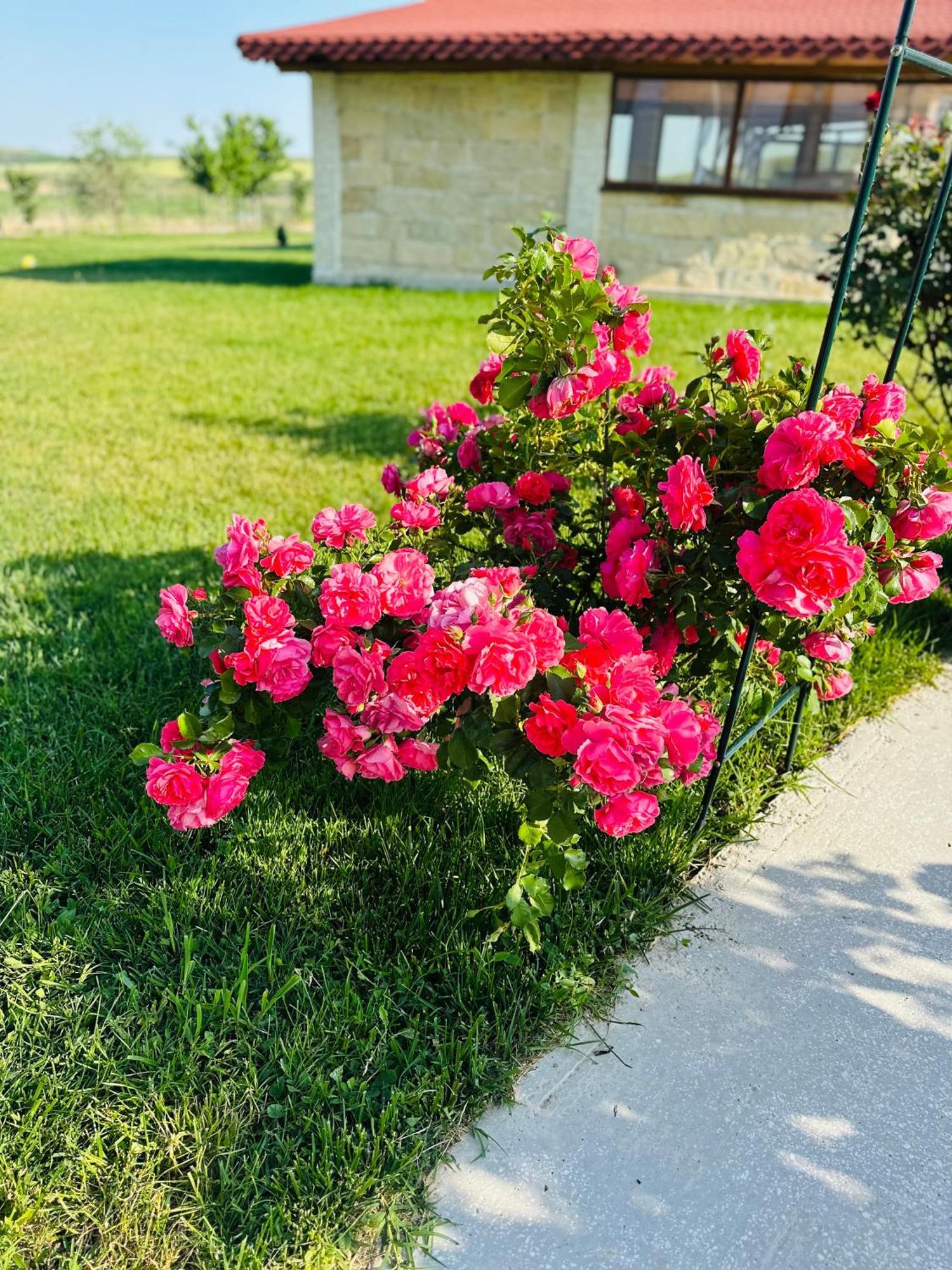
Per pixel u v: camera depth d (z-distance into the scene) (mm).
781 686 2885
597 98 11859
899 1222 1631
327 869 2355
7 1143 1692
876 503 2135
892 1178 1702
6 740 2857
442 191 12867
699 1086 1863
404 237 13258
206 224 34906
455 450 2908
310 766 2713
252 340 9602
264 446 6051
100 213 32281
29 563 4160
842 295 1938
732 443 2207
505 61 11562
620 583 2119
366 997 2023
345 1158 1663
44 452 5914
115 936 2129
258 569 2168
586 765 1670
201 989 2010
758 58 10727
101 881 2344
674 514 2020
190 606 2408
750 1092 1853
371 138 12805
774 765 2846
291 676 1932
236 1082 1814
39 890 2242
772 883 2414
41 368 8336
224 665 2025
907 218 4598
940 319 4910
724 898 2357
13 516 4793
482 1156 1719
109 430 6441
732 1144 1753
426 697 1798
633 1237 1597
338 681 1905
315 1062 1856
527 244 2215
